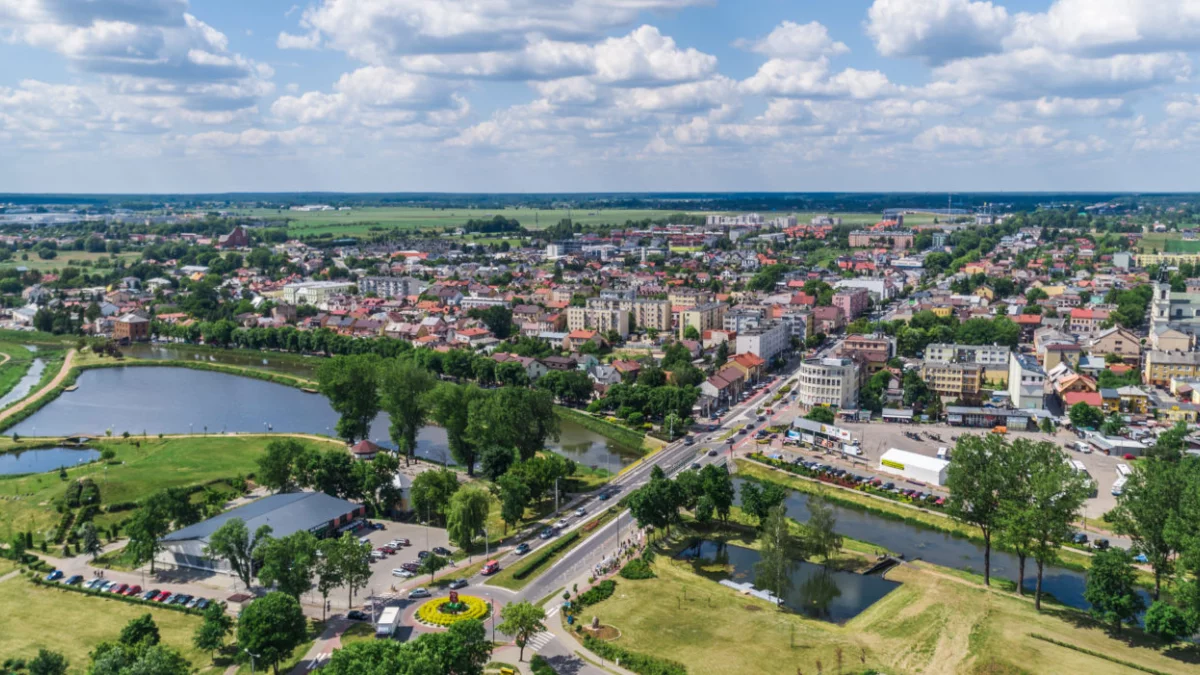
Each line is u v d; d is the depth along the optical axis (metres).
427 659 184.12
